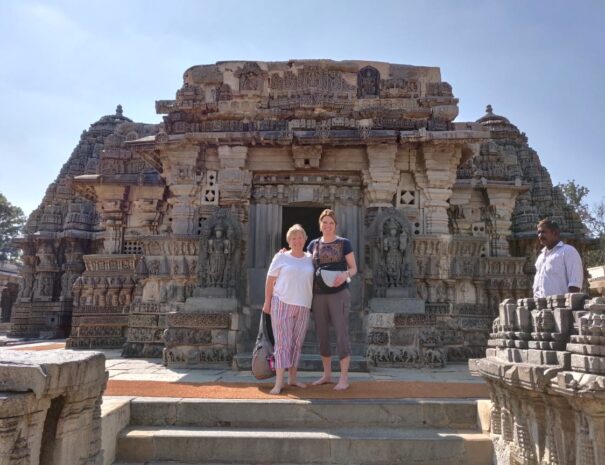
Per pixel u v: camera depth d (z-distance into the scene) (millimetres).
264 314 6648
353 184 11344
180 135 10984
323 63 11562
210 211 11039
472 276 11219
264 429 5449
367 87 11547
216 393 6109
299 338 6371
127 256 13461
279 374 6102
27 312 19844
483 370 5137
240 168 11008
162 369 8773
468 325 11094
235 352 9250
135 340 11008
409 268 9992
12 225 49438
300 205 11500
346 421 5578
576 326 3980
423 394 6145
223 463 5043
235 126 11273
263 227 11211
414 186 11250
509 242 17578
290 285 6258
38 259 20750
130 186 14445
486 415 5402
